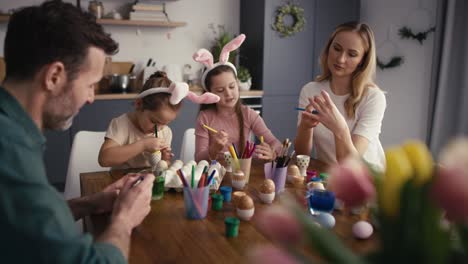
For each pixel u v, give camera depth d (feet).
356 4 14.48
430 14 12.09
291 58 13.56
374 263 1.38
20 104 2.64
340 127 5.30
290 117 13.85
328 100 5.37
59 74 2.74
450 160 1.25
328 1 13.88
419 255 1.30
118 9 12.57
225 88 6.43
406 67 12.96
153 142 5.22
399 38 13.14
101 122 11.30
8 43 2.75
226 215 3.73
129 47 12.88
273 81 13.39
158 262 2.82
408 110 13.02
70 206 3.73
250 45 13.75
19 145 2.39
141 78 12.92
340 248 1.31
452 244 1.43
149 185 3.46
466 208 1.14
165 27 13.20
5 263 2.28
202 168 4.55
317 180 4.57
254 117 6.95
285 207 1.46
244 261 2.84
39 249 2.27
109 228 2.98
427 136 11.70
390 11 13.42
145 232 3.33
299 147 6.15
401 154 1.45
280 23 13.03
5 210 2.26
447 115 11.21
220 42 13.26
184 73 13.65
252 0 13.44
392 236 1.36
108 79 12.34
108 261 2.47
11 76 2.76
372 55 6.01
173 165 4.60
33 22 2.68
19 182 2.30
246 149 4.75
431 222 1.28
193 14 13.52
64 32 2.69
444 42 10.98
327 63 6.61
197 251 2.99
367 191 1.38
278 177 4.38
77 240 2.37
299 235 1.37
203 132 6.59
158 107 5.26
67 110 2.91
